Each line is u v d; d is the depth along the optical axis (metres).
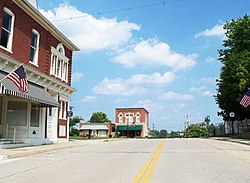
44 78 24.33
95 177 9.23
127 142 29.97
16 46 20.81
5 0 19.53
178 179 8.82
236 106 44.31
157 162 12.61
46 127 25.53
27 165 12.08
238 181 8.53
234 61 38.16
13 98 22.52
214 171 10.24
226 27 41.06
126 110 76.06
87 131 72.69
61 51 29.22
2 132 21.88
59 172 10.24
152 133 98.06
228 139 32.34
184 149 19.31
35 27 23.66
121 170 10.55
